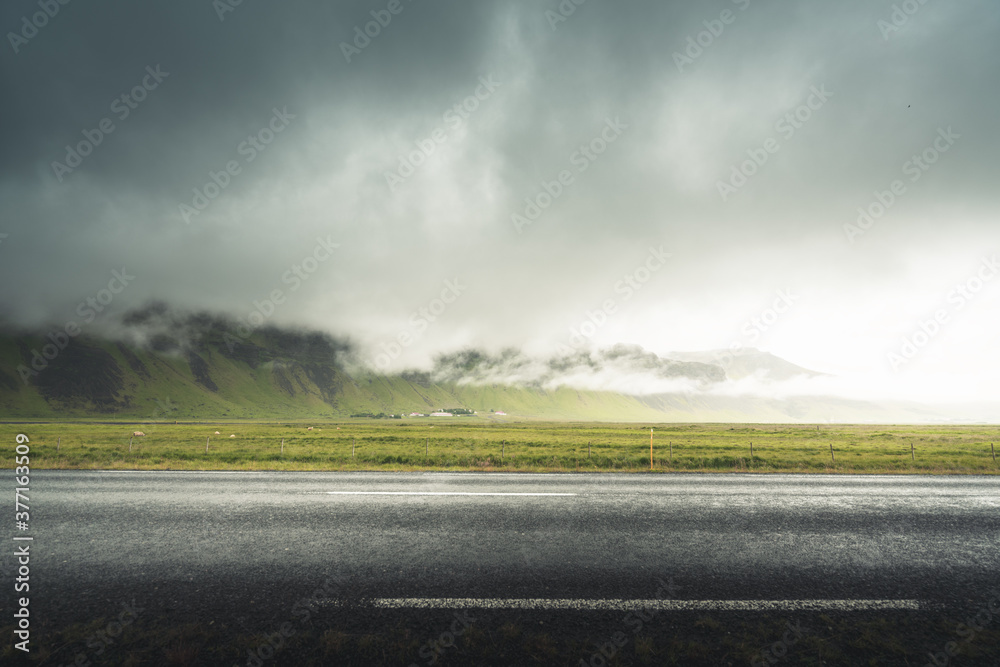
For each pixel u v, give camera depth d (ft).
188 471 51.44
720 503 33.24
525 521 27.53
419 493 36.24
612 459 68.03
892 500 35.17
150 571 19.58
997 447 105.91
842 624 15.58
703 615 16.06
